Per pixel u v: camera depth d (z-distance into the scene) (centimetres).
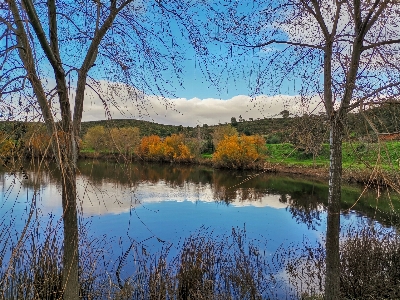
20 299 480
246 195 2003
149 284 588
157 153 4231
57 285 498
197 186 2355
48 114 243
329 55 383
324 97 390
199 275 626
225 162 3641
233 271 665
